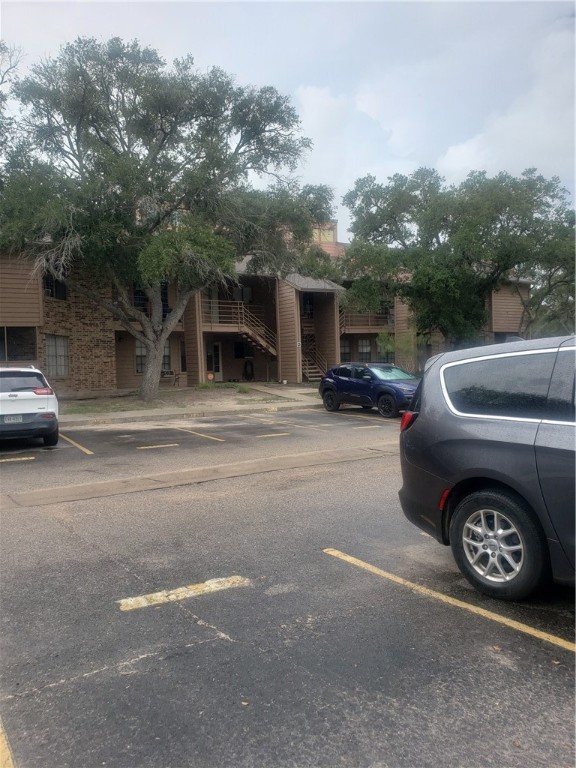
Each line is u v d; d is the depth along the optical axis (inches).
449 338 1045.2
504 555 167.6
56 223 658.2
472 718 115.5
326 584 183.6
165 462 407.8
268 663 136.5
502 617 159.2
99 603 171.3
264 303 1268.5
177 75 745.0
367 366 753.6
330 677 130.3
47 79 722.8
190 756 105.8
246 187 776.3
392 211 1019.3
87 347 1010.7
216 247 690.8
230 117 789.9
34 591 180.9
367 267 987.3
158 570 197.6
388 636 149.1
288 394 970.7
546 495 154.6
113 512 274.5
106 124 776.9
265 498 298.5
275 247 840.3
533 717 115.7
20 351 869.8
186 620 159.5
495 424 169.8
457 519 178.5
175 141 766.5
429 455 185.2
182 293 860.6
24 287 857.5
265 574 192.9
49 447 482.0
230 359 1272.1
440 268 927.0
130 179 669.3
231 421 669.9
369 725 113.7
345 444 484.1
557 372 162.1
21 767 103.6
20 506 288.0
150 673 132.9
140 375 1120.8
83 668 135.6
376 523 251.0
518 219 927.7
